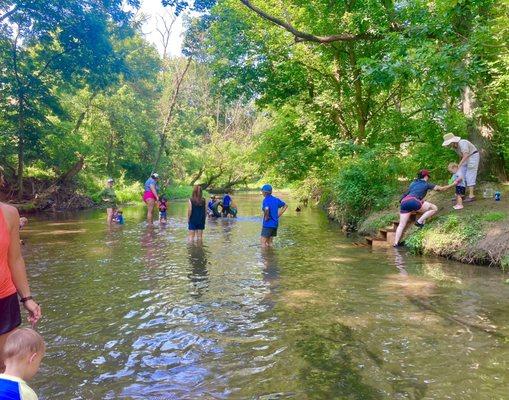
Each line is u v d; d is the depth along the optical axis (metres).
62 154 28.12
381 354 4.56
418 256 9.80
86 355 4.68
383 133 19.47
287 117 22.77
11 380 2.45
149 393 3.86
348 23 16.64
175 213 22.30
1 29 23.81
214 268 8.74
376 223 12.96
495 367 4.20
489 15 11.89
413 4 12.29
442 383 3.92
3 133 24.16
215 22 20.23
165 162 41.41
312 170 22.95
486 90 12.48
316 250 10.75
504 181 13.08
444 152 14.29
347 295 6.73
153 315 5.93
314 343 4.89
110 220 16.44
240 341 5.00
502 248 8.41
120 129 36.12
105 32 26.70
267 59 20.33
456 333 5.09
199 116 53.38
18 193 24.25
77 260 9.58
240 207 26.27
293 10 18.95
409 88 19.23
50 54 26.11
